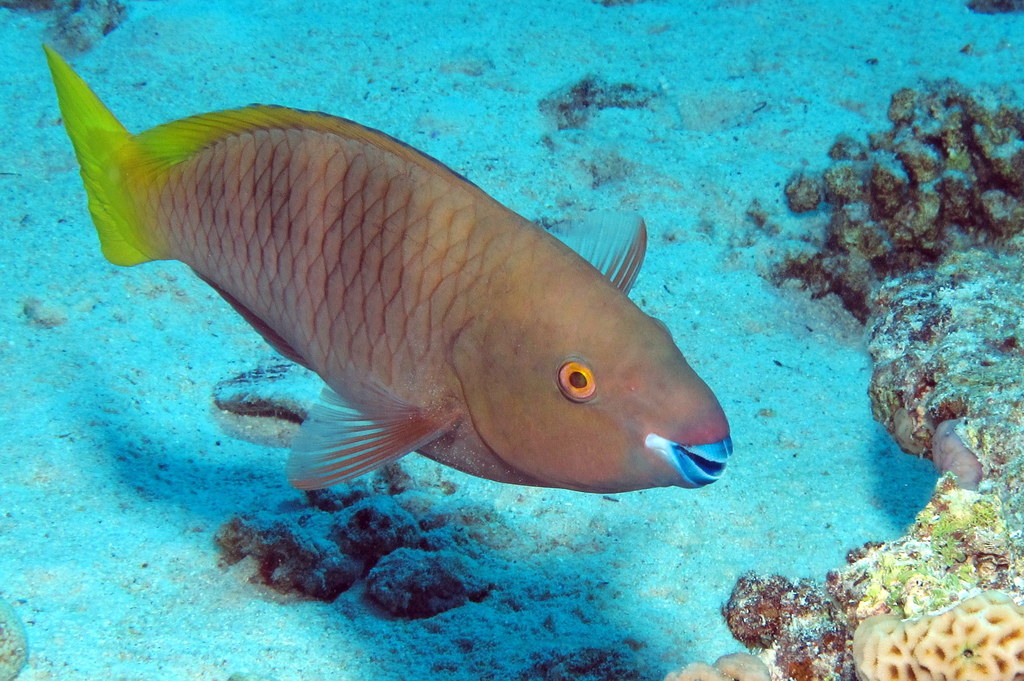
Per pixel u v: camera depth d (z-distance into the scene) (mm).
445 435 958
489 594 1299
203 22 2627
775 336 1898
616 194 2189
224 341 1751
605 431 894
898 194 1959
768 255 2037
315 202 949
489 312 916
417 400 945
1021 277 1298
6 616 1098
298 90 2438
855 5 3049
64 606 1178
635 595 1290
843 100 2498
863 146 2193
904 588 1024
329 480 937
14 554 1219
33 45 2557
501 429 926
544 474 928
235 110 962
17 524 1257
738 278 2018
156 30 2584
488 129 2328
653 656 1216
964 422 1158
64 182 2037
